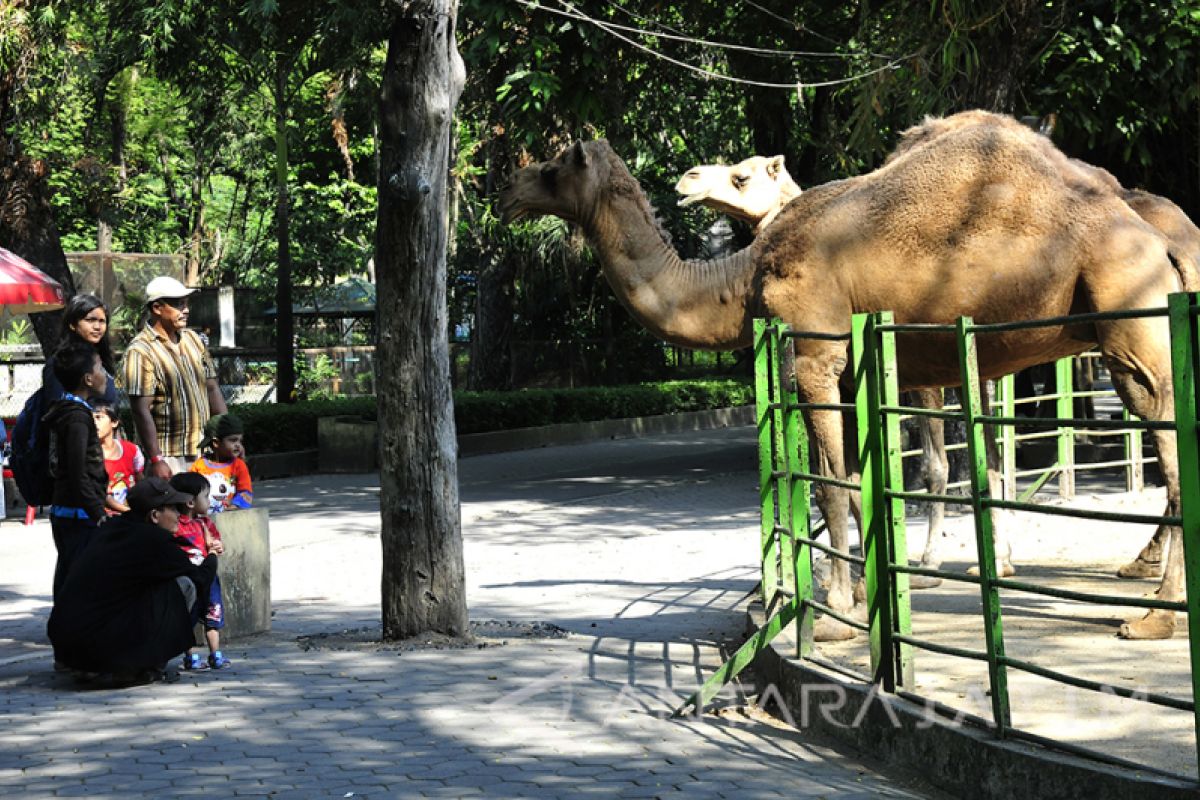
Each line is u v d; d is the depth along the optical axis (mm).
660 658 9172
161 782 6516
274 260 48375
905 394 11703
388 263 9797
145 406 10070
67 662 8625
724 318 10164
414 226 9734
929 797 6277
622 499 19828
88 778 6605
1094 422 5523
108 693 8453
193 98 28672
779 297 9234
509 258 35594
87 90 31156
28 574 14297
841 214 9164
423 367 9836
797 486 7934
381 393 9906
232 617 10203
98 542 8750
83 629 8516
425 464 9867
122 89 38625
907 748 6637
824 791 6336
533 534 16266
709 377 42625
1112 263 8688
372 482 23750
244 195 50844
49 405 9273
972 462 6188
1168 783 5188
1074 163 9219
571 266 33625
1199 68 18016
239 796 6285
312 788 6383
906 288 8961
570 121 20516
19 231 22906
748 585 12109
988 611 6125
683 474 23391
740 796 6238
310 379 39969
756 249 9844
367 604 11938
